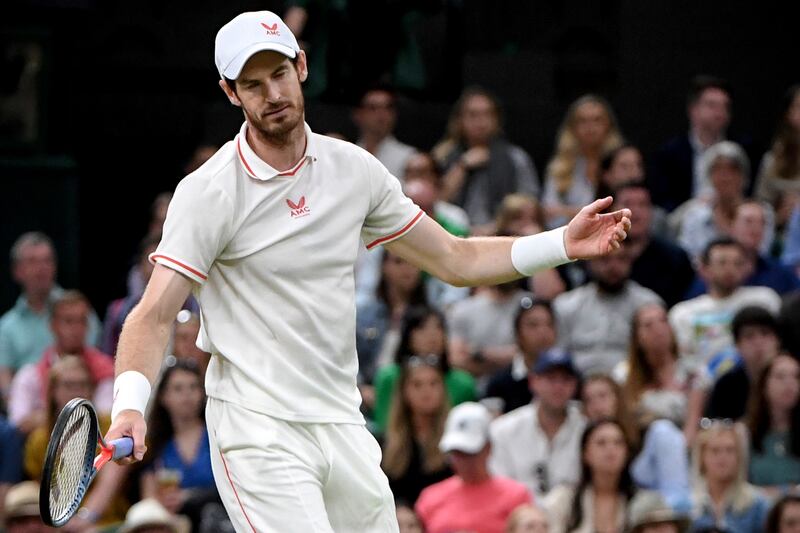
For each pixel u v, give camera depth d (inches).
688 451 1333.7
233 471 677.9
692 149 1734.7
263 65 660.7
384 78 1908.2
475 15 2087.8
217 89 2091.5
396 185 711.1
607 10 2089.1
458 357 1444.4
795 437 1296.8
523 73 2004.2
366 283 1523.1
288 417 675.4
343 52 1891.0
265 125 664.4
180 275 665.0
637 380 1357.0
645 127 2039.9
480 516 1198.3
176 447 1277.1
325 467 682.8
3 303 1760.6
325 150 689.6
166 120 2070.6
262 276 677.3
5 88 1784.0
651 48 2038.6
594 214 708.0
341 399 689.6
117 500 1270.9
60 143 1806.1
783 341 1402.6
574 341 1440.7
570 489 1234.6
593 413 1270.9
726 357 1397.6
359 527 695.1
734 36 2031.3
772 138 2037.4
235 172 675.4
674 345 1359.5
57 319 1430.9
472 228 1633.9
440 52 2009.1
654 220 1605.6
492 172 1680.6
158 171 2071.9
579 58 2089.1
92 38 2055.9
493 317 1460.4
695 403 1358.3
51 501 590.6
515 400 1362.0
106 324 1635.1
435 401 1273.4
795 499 1198.9
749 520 1234.0
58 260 1785.2
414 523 1179.9
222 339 680.4
